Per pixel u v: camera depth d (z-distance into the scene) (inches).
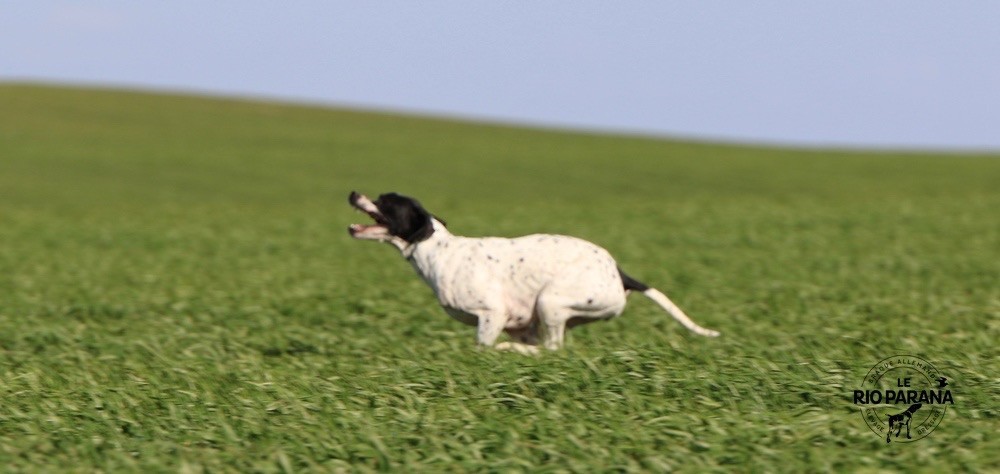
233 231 1350.9
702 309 685.9
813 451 326.6
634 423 361.4
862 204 1625.2
